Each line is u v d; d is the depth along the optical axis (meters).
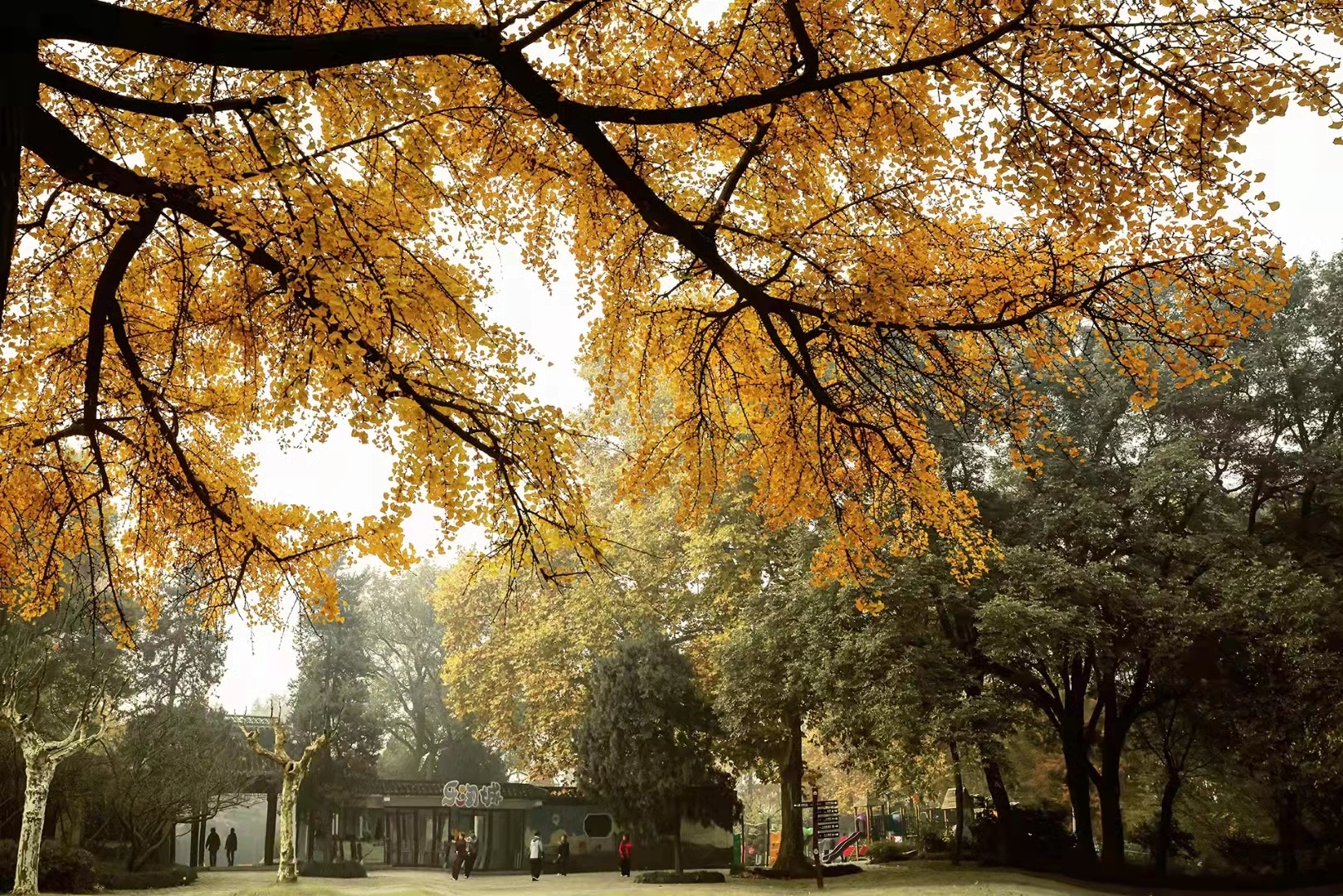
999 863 25.75
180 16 5.36
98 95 4.55
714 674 28.31
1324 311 23.14
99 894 21.27
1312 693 19.17
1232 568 21.08
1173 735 26.52
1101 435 24.27
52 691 23.97
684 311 7.68
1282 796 24.47
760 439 8.29
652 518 29.58
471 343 6.13
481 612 32.09
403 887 23.23
